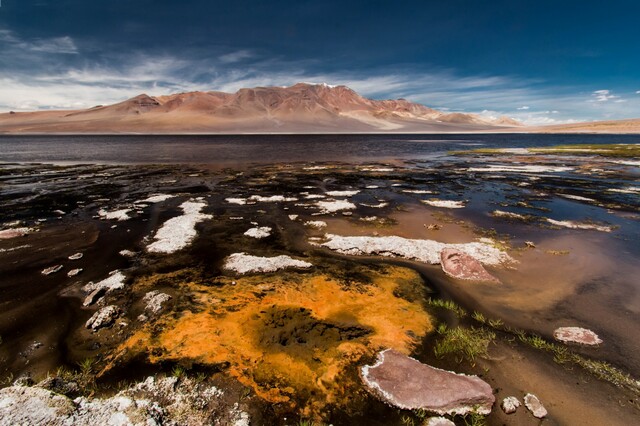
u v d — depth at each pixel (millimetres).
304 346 9070
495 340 9570
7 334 9625
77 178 37906
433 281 13133
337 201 26562
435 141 147875
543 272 14055
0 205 24750
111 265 14367
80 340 9367
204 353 8727
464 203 26500
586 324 10375
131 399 6754
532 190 32062
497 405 7262
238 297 11594
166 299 11344
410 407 7102
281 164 53781
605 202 26938
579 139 153750
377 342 9320
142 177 39000
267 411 7027
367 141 145375
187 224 19828
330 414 6992
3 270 13750
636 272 14047
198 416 6754
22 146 100688
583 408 7227
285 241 17422
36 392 6574
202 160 60031
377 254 15781
